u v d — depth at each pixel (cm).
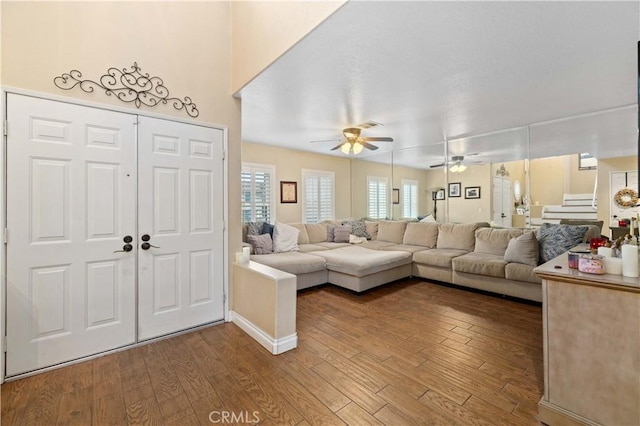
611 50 226
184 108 274
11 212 198
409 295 389
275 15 238
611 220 559
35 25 207
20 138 201
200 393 185
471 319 305
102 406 173
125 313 244
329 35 206
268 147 596
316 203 680
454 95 319
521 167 516
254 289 266
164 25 265
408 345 248
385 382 195
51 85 212
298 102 339
